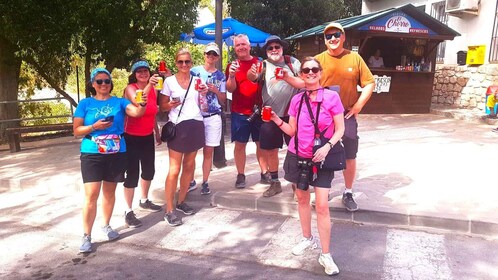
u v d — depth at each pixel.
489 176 5.85
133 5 8.73
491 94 10.14
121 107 4.30
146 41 10.21
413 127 9.82
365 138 8.62
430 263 3.81
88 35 8.95
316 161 3.49
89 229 4.31
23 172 6.99
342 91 4.48
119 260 4.09
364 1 16.47
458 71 12.51
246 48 5.15
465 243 4.20
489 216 4.45
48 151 8.68
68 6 8.45
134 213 5.31
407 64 12.10
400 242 4.25
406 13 11.12
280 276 3.68
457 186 5.45
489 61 11.52
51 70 11.54
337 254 4.03
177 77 4.73
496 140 8.18
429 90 12.05
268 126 5.01
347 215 4.80
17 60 10.16
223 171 6.57
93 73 4.20
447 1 12.23
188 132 4.68
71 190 6.22
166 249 4.30
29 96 13.25
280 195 5.32
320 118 3.56
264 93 4.96
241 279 3.66
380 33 11.06
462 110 11.62
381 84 11.63
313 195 5.23
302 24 19.06
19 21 8.30
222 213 5.20
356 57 4.44
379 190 5.35
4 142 10.12
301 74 3.67
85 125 4.18
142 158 5.02
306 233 4.01
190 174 5.03
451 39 11.59
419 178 5.83
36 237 4.68
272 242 4.36
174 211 5.12
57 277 3.79
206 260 4.04
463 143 7.96
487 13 11.56
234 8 11.41
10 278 3.78
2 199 6.06
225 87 5.36
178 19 9.05
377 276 3.62
